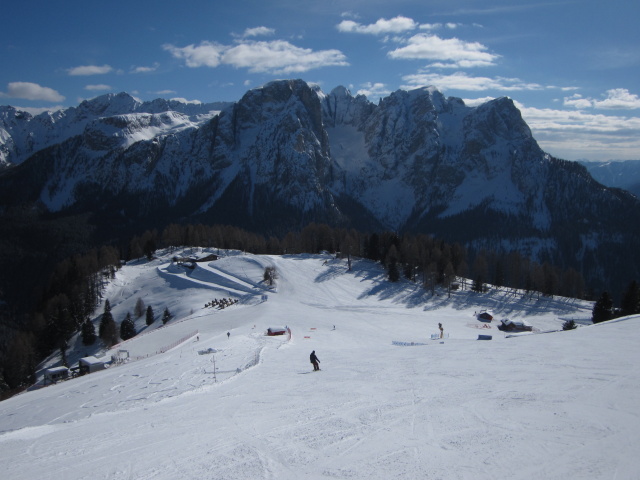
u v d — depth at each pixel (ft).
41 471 65.16
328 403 91.40
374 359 145.28
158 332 311.27
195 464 63.72
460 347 154.92
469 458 59.88
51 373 249.34
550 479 53.31
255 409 91.35
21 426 121.39
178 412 93.76
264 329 269.23
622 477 52.95
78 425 89.04
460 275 518.37
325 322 303.48
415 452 62.85
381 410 83.35
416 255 497.87
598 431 66.44
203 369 160.66
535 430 68.13
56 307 405.80
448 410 80.48
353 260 551.59
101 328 375.04
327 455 63.87
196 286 458.50
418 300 430.61
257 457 64.69
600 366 106.52
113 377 169.37
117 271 534.37
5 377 309.22
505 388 92.27
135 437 78.28
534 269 491.72
